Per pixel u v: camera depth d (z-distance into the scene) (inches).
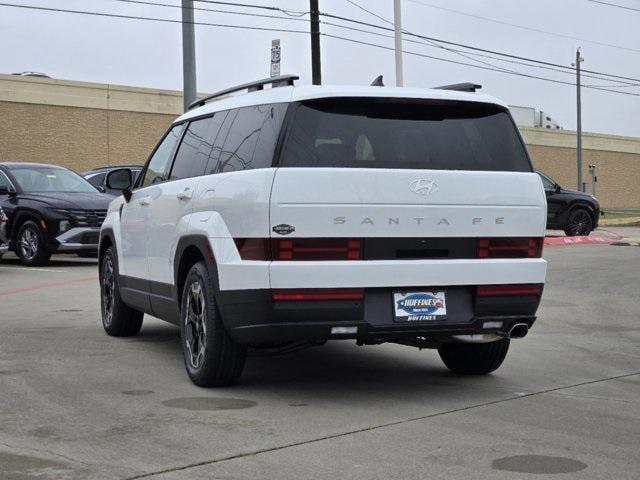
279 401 249.4
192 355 270.2
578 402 251.0
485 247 254.2
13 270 635.5
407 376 287.6
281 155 239.9
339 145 244.7
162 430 217.5
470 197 251.9
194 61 937.5
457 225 250.7
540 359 321.4
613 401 252.8
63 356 313.9
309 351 333.7
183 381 274.7
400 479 181.0
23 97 1425.9
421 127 254.4
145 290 316.5
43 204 661.9
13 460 192.2
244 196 243.9
